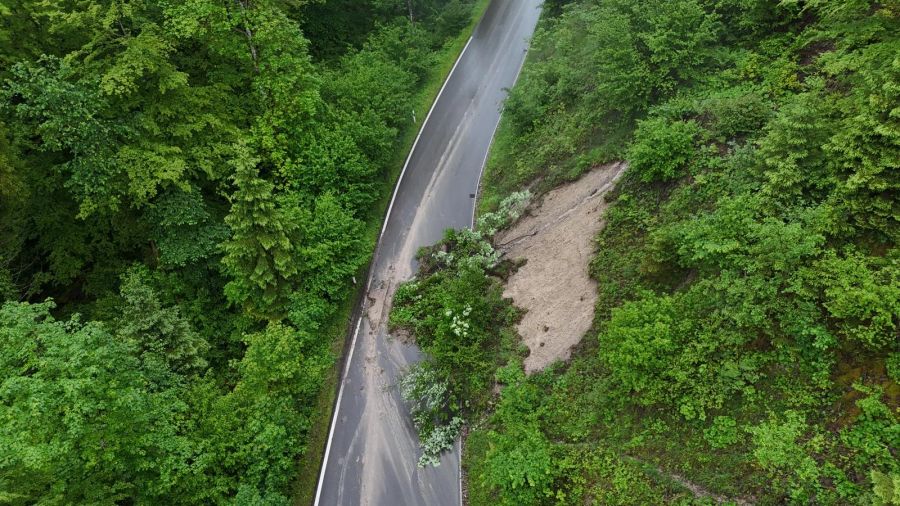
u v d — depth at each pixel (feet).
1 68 55.36
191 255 58.95
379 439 52.54
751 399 33.94
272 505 41.60
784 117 37.63
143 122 56.49
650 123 50.78
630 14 60.34
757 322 33.65
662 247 42.57
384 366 59.06
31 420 33.71
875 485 26.43
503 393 49.11
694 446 35.58
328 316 62.44
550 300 55.01
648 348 37.32
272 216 54.13
